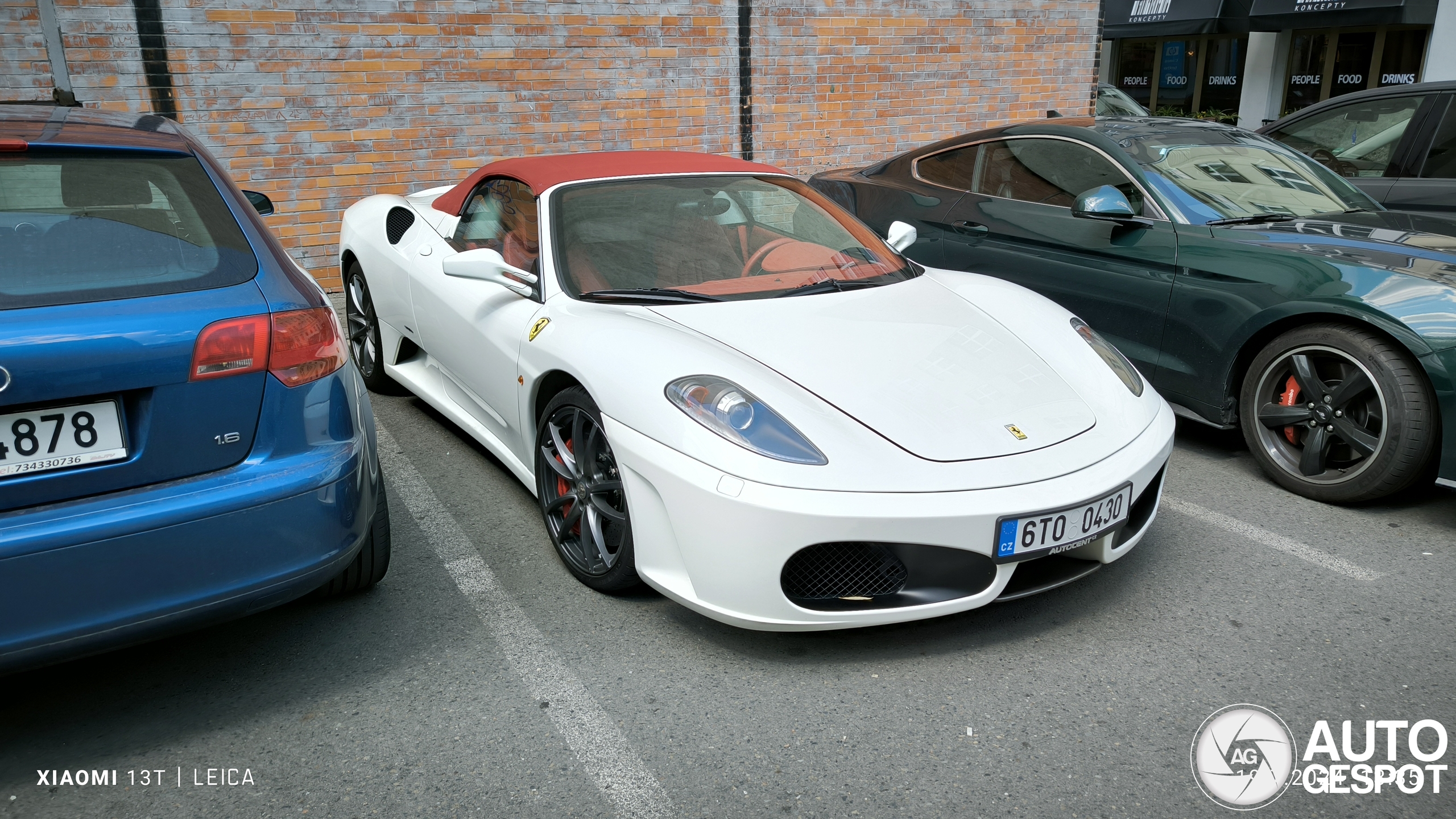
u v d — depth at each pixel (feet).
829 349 7.98
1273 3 43.60
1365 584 8.53
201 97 18.71
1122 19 50.16
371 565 7.94
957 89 27.43
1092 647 7.54
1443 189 16.30
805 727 6.57
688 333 8.04
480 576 8.70
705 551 6.91
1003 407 7.63
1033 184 13.80
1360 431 9.88
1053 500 6.93
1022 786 5.98
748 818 5.71
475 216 11.25
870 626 7.21
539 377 8.57
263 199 10.53
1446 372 9.05
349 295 14.10
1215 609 8.13
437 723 6.63
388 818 5.73
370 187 20.65
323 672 7.24
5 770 6.17
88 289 5.80
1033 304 9.59
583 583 8.46
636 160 10.95
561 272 9.14
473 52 21.03
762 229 10.09
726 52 23.98
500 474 11.12
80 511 5.65
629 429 7.37
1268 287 10.52
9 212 5.98
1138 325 11.98
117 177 6.48
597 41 22.33
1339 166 18.29
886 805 5.82
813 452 6.82
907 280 9.93
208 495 5.96
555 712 6.75
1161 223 11.82
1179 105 55.01
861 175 16.99
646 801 5.86
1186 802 5.83
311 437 6.47
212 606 6.08
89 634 5.73
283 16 19.04
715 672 7.22
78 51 17.61
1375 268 9.79
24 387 5.42
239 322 6.10
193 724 6.63
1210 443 12.42
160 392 5.83
